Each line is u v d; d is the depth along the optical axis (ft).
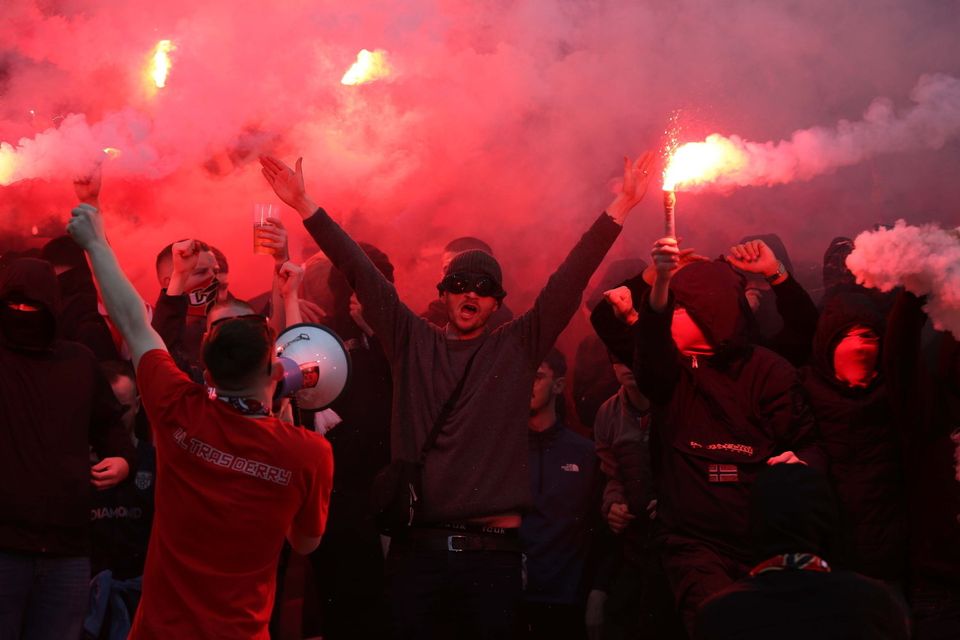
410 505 38.52
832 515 25.54
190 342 53.06
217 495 30.07
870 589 24.32
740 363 38.52
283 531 30.66
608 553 49.16
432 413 39.68
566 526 49.37
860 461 37.91
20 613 38.19
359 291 41.14
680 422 38.75
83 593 39.24
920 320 35.99
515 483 39.24
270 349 31.27
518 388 39.78
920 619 36.83
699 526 37.99
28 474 38.09
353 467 48.91
